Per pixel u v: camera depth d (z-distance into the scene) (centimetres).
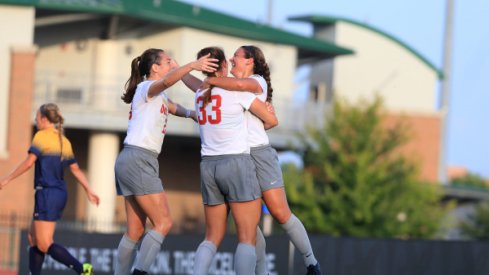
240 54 2725
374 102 10194
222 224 2708
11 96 8800
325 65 13438
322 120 10412
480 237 11919
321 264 4984
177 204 10650
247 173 2631
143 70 2792
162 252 5084
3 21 8862
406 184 9944
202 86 2662
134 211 2798
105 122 9281
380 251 5012
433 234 10038
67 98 9506
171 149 10650
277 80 10725
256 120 2730
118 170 2739
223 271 4994
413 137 10194
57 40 9644
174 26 9838
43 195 3469
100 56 9706
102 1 9381
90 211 9406
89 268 3456
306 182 9788
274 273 4975
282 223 2756
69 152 3503
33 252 3512
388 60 13725
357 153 9869
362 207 9631
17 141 8788
